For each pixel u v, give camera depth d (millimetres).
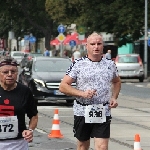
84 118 13680
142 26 66438
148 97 42750
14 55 100562
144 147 20078
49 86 34562
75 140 21891
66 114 31078
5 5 103938
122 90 49938
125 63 61844
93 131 13727
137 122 27609
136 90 50031
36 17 104438
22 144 11508
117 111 32719
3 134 11328
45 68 36156
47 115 30578
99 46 13570
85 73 13562
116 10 65812
